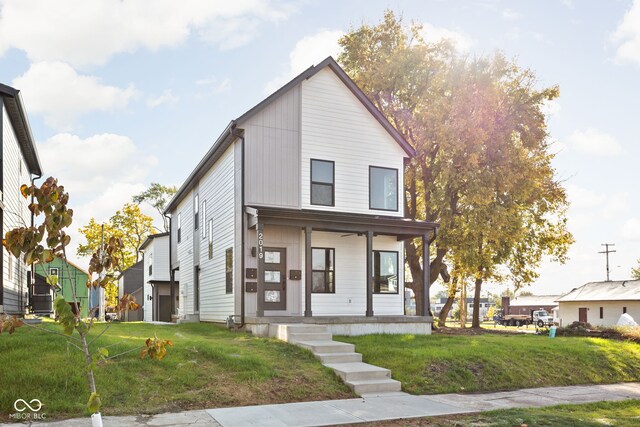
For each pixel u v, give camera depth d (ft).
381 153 65.10
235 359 35.70
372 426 26.71
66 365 30.22
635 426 27.22
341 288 61.52
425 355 41.63
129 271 151.43
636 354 51.37
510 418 28.37
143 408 27.68
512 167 81.61
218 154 66.44
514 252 94.27
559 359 46.42
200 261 76.95
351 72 93.20
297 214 54.44
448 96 82.38
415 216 92.94
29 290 75.20
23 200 73.56
